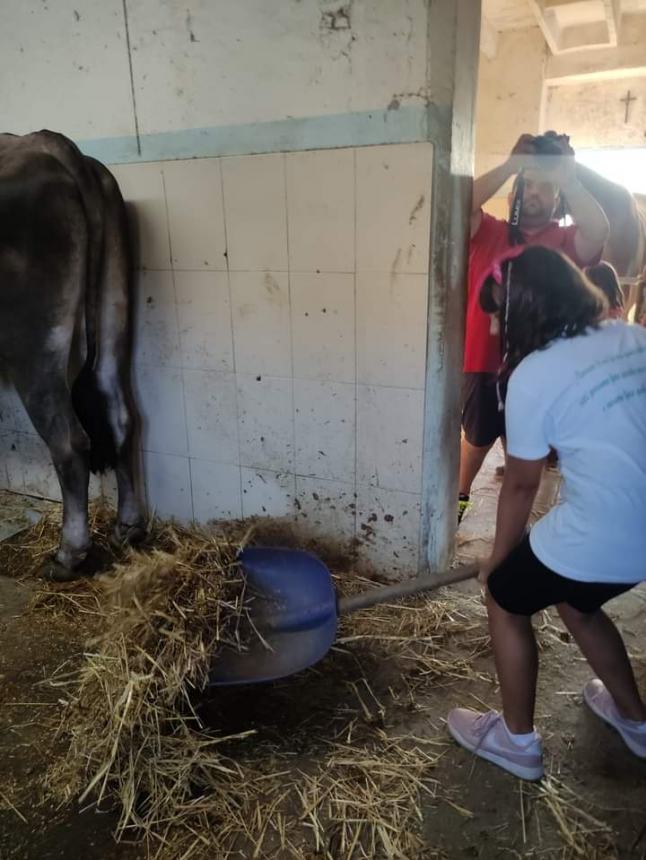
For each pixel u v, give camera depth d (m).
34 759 1.68
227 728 1.76
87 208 2.16
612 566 1.30
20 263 2.07
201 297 2.43
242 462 2.57
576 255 2.47
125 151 2.42
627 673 1.61
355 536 2.46
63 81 2.46
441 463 2.29
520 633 1.49
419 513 2.31
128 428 2.54
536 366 1.30
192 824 1.48
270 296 2.31
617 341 1.31
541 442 1.33
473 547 2.70
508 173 2.42
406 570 2.40
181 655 1.63
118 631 1.67
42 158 2.07
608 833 1.45
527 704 1.54
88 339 2.28
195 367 2.53
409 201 2.02
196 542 2.05
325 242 2.17
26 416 2.98
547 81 5.80
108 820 1.51
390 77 1.95
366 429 2.31
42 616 2.27
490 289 2.49
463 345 2.30
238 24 2.11
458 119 1.97
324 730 1.75
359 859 1.41
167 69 2.26
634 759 1.65
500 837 1.45
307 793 1.56
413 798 1.54
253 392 2.46
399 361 2.18
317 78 2.04
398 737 1.73
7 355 2.20
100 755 1.58
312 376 2.33
